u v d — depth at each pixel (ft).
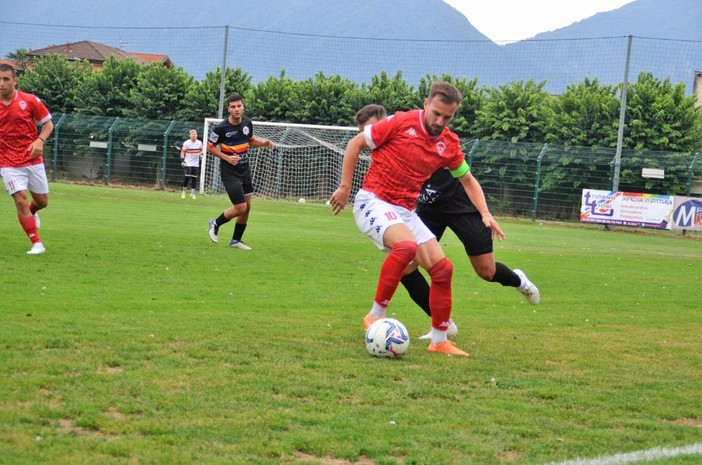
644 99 119.96
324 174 129.59
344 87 141.08
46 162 136.26
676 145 118.73
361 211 24.48
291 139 130.41
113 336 22.16
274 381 18.72
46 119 39.06
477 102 133.08
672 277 50.39
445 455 14.61
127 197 100.78
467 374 20.89
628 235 100.58
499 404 18.17
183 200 103.09
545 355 24.04
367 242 60.29
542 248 67.92
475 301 35.37
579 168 116.47
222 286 33.96
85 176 135.33
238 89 143.84
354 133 131.85
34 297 27.94
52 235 47.78
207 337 23.00
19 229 48.80
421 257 24.14
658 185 113.39
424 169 24.13
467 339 26.18
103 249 42.91
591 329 29.30
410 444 15.08
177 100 144.87
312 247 52.95
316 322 26.96
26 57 200.54
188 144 108.27
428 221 28.14
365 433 15.55
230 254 45.34
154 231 55.72
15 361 18.65
